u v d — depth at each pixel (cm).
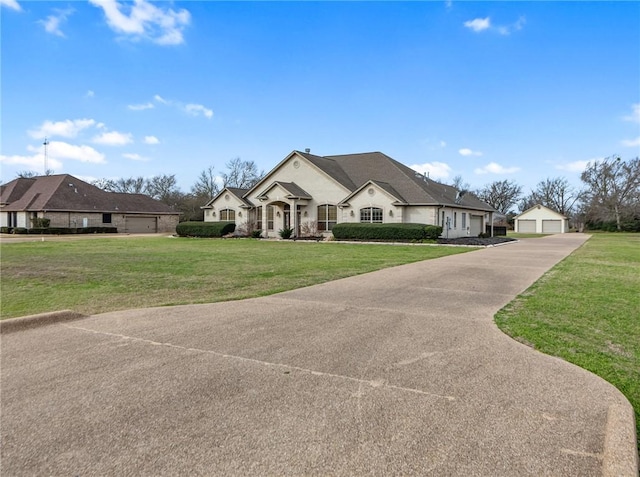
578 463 264
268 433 300
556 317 645
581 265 1374
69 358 464
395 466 260
